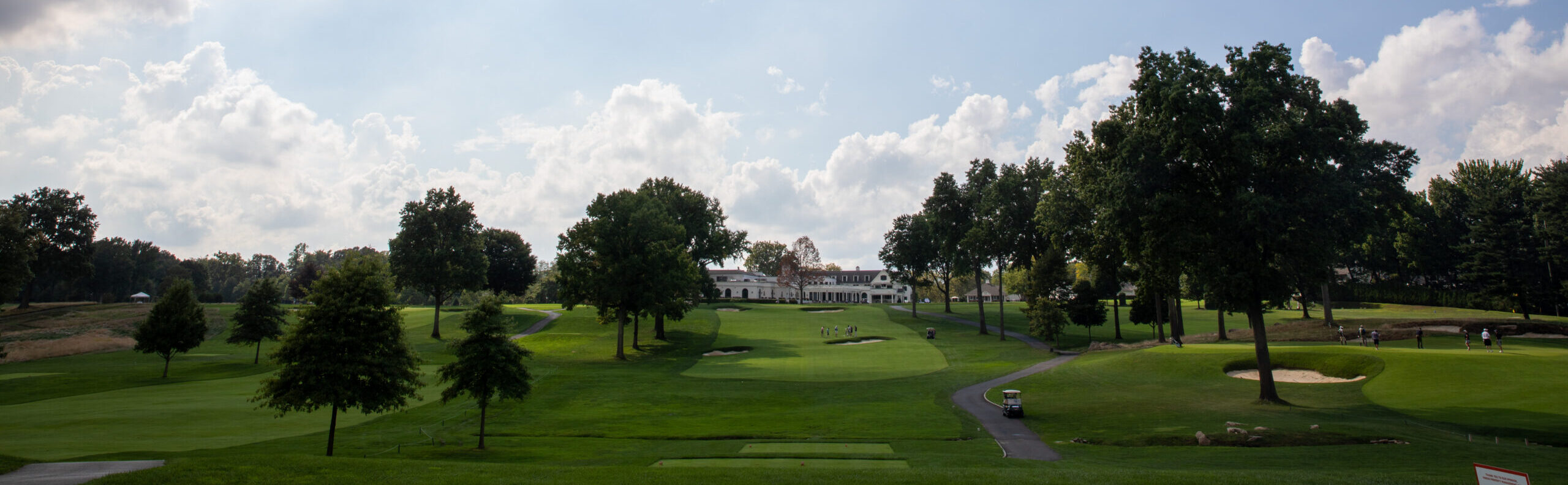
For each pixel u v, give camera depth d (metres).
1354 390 35.53
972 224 80.06
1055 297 72.94
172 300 49.12
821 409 36.38
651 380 47.16
